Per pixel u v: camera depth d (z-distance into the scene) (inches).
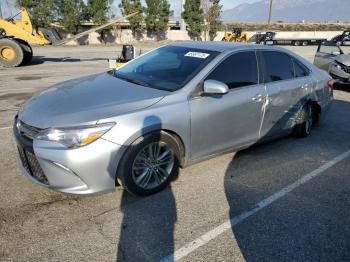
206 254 105.2
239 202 135.2
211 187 145.3
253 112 162.1
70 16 1117.1
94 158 114.7
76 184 116.6
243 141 164.7
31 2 1002.1
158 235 112.5
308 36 1628.9
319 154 188.4
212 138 148.3
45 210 122.3
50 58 639.8
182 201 133.3
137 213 123.8
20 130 124.6
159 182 137.1
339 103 318.3
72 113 119.0
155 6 1296.8
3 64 488.7
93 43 1222.9
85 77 168.4
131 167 124.6
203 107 139.9
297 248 110.2
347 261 105.6
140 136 123.5
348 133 227.6
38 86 343.6
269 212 129.5
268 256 106.1
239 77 157.3
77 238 109.0
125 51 307.1
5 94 299.4
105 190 121.9
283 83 179.8
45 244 105.5
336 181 157.3
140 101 128.4
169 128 130.0
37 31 550.3
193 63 151.2
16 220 115.8
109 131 116.4
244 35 1284.4
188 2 1398.9
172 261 101.4
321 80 211.3
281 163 173.9
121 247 105.8
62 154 112.0
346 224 124.2
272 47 181.9
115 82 151.0
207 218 123.4
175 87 139.6
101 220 118.6
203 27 1422.2
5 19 537.0
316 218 127.0
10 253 101.0
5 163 157.5
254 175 158.9
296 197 141.5
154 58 169.9
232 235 114.8
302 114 201.0
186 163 144.6
